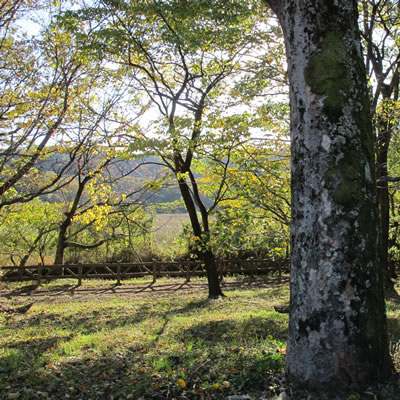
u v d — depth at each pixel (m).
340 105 3.44
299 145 3.59
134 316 10.14
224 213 10.51
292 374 3.54
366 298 3.33
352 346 3.31
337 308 3.33
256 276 20.72
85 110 12.38
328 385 3.33
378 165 11.73
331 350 3.33
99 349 5.68
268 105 10.60
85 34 10.34
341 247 3.34
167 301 13.31
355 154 3.43
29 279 18.34
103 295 15.59
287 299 12.69
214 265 14.45
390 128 10.95
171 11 9.59
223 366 4.31
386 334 3.49
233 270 20.34
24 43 10.25
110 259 21.47
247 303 11.88
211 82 13.20
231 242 10.23
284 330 6.58
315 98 3.51
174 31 10.56
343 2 3.55
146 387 3.92
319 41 3.54
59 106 10.68
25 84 10.13
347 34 3.55
